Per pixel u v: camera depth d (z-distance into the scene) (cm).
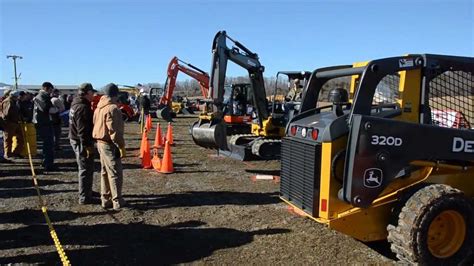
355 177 450
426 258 443
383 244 553
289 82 1230
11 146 1137
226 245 546
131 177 955
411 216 444
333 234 583
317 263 491
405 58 484
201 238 571
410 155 466
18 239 560
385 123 454
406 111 494
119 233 588
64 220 641
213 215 673
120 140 672
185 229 607
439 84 504
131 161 1173
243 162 1181
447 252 460
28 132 1155
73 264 484
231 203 744
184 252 523
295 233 588
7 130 1125
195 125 1102
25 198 759
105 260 497
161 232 594
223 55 1056
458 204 454
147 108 2392
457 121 517
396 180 475
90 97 714
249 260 499
